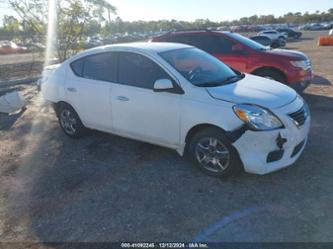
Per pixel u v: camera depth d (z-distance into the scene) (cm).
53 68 592
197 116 383
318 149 461
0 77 1272
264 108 359
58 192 388
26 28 1076
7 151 522
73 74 521
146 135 444
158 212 338
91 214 341
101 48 490
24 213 352
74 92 514
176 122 405
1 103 733
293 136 368
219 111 369
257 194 360
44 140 561
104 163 455
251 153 360
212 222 318
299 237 291
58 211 351
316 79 1000
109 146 513
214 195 362
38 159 485
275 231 301
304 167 411
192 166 430
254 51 745
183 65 430
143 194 372
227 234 301
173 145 424
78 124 535
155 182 396
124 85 451
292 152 378
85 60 508
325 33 5031
